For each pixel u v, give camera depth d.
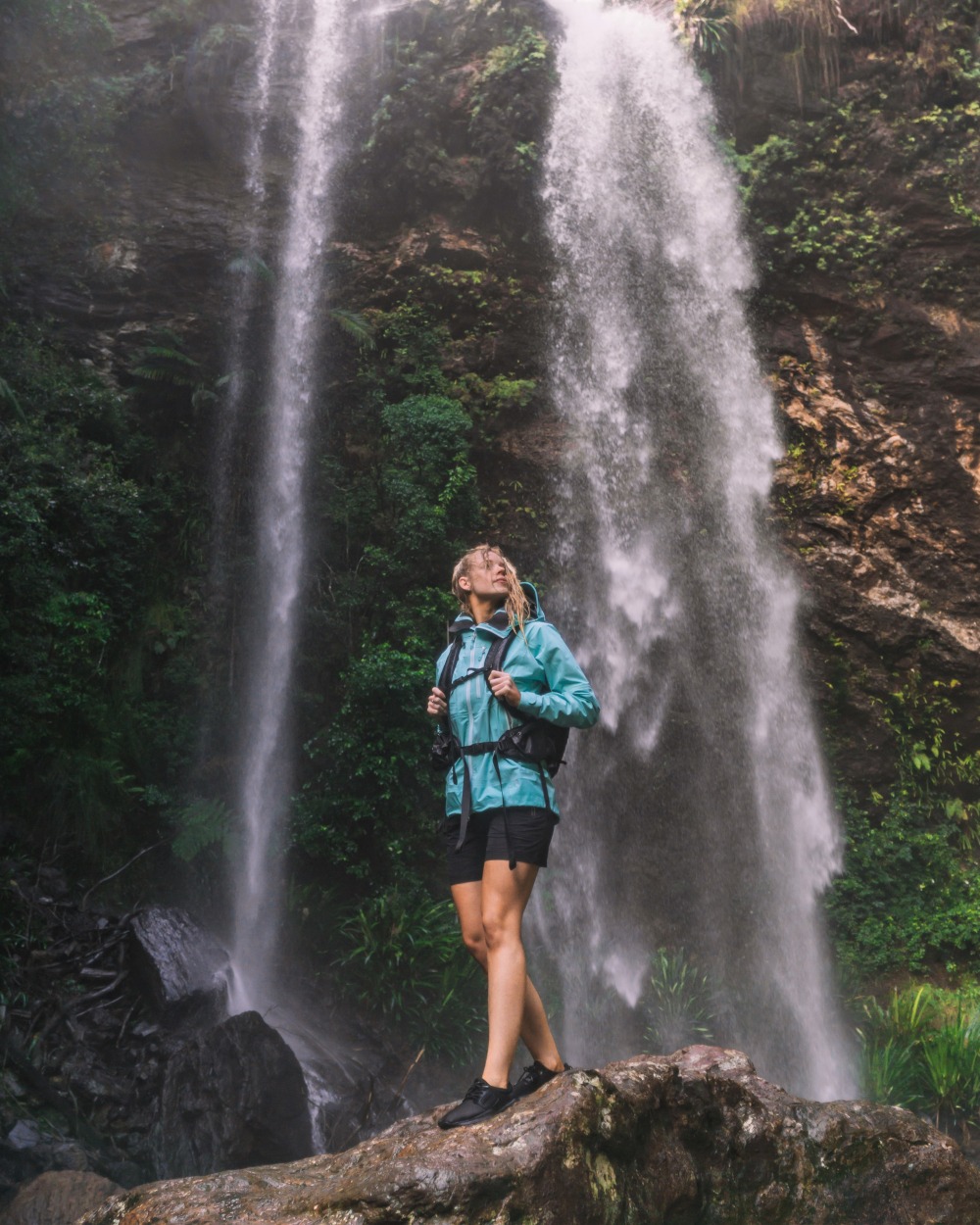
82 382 11.84
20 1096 6.34
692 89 14.10
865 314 13.59
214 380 12.40
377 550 11.65
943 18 13.95
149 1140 6.21
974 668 12.30
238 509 12.00
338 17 14.29
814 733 12.14
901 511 12.88
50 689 9.38
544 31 14.04
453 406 12.38
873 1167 3.60
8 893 8.01
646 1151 3.17
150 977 7.52
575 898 11.15
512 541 12.48
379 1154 3.05
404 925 9.26
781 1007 10.27
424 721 10.43
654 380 13.40
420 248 13.27
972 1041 8.66
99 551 10.80
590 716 3.26
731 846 11.72
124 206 13.02
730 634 12.47
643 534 12.77
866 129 13.86
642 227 13.84
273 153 13.80
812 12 14.04
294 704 11.17
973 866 11.71
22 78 12.88
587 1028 9.59
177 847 9.14
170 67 13.58
